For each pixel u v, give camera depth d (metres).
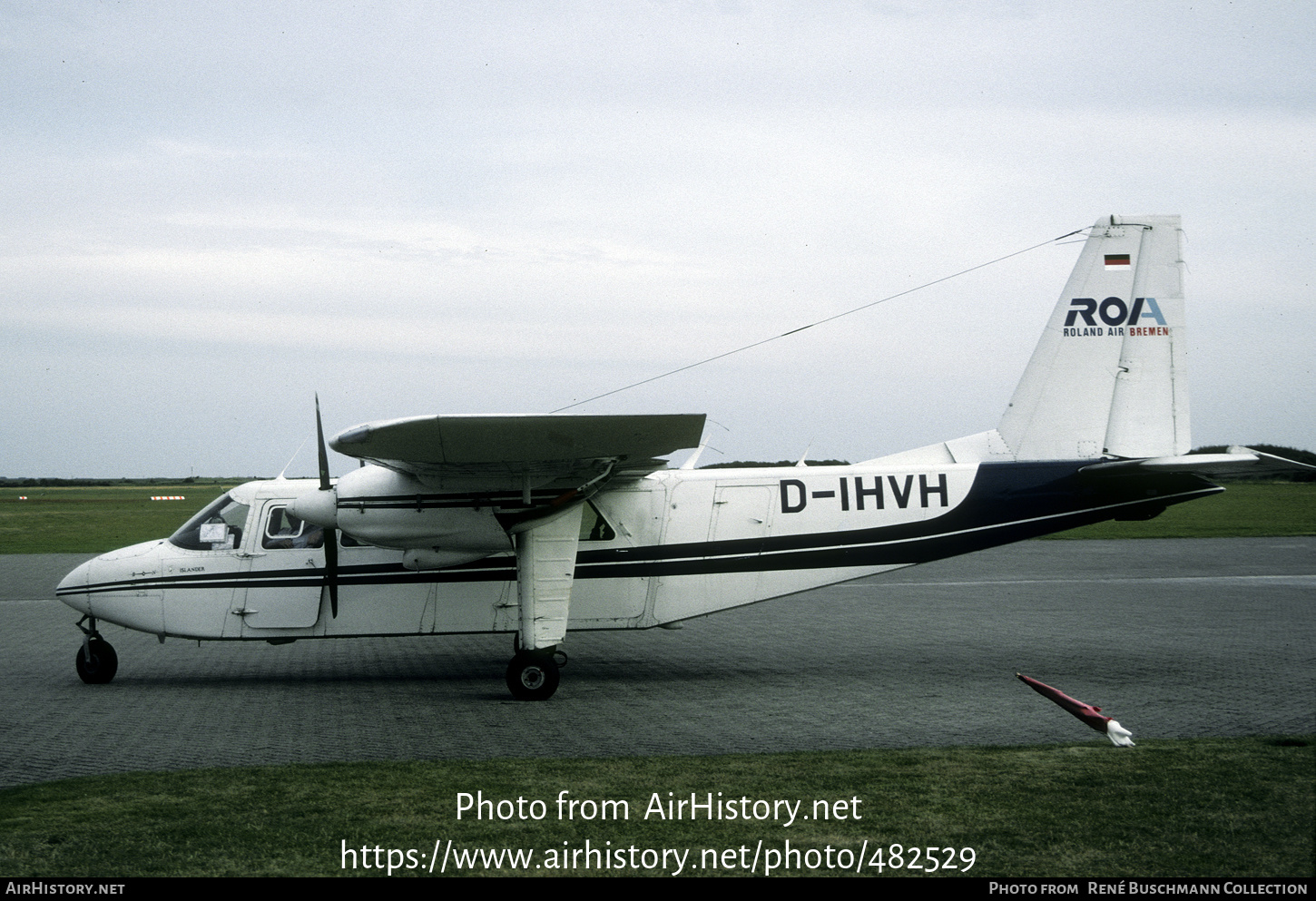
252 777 7.48
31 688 11.64
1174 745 8.27
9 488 136.62
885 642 14.80
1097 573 24.59
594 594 12.15
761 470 12.56
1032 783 7.17
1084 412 12.57
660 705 10.44
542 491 11.41
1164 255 12.59
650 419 9.44
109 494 101.94
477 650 15.06
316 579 11.99
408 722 9.63
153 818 6.47
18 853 5.85
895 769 7.59
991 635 15.30
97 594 11.84
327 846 6.01
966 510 12.46
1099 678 11.63
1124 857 5.73
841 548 12.41
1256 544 32.78
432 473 11.12
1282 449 54.81
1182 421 12.52
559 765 7.82
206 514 12.26
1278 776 7.27
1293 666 12.37
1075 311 12.57
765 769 7.64
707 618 17.77
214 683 12.00
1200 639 14.65
